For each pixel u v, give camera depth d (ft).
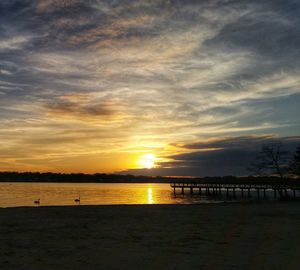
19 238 39.75
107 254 31.73
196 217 63.62
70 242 37.65
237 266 27.37
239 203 113.39
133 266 27.37
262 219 61.52
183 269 26.45
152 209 80.23
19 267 26.76
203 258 30.19
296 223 55.88
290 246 35.88
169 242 37.96
